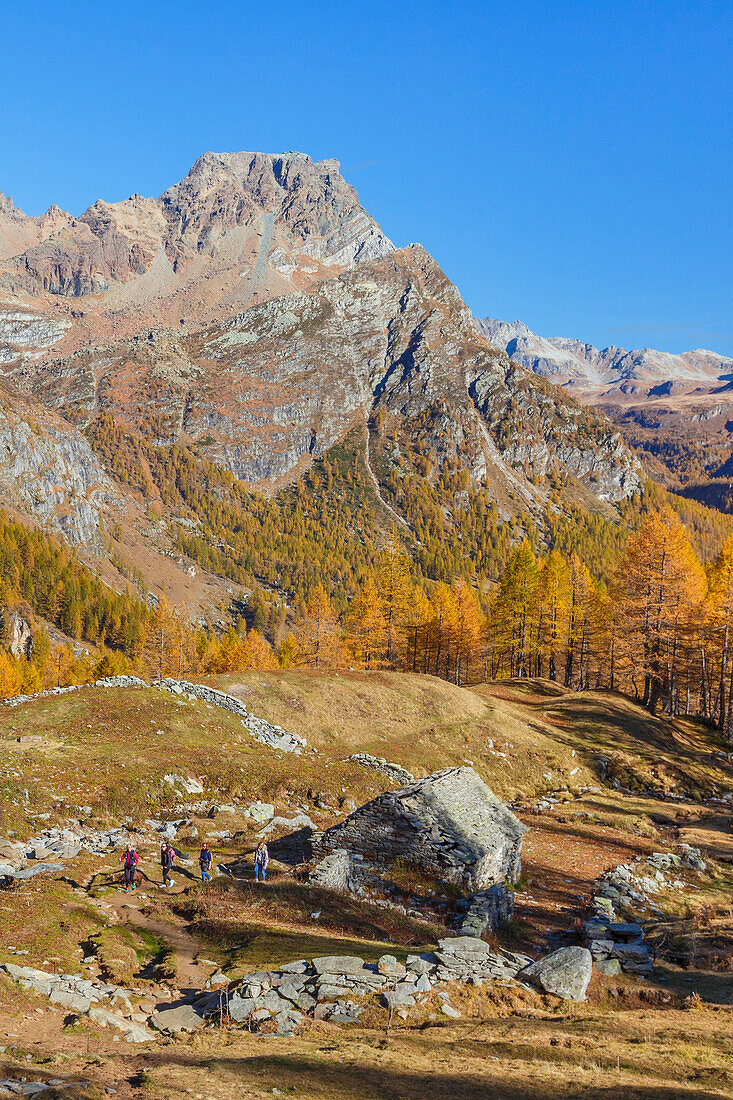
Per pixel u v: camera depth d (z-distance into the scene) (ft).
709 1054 46.24
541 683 238.07
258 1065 39.27
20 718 131.44
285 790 121.29
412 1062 41.22
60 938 59.26
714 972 70.74
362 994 52.31
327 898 76.59
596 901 89.56
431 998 53.16
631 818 137.90
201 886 77.00
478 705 190.70
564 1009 56.65
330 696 176.65
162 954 61.05
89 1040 42.91
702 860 114.73
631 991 62.75
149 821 102.06
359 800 123.54
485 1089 37.52
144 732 132.26
